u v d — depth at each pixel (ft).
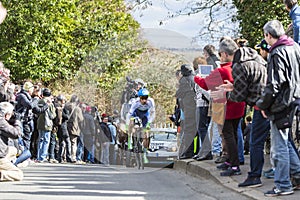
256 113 27.61
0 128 35.14
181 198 28.12
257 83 27.30
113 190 30.04
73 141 50.26
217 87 28.53
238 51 27.71
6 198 27.89
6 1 80.69
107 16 89.35
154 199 27.78
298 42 28.55
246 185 28.02
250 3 47.91
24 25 80.89
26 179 34.50
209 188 29.96
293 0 28.99
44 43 82.89
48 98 49.37
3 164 33.88
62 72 82.64
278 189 25.57
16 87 49.55
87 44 89.35
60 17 84.12
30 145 50.26
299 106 26.04
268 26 25.18
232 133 31.04
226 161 32.37
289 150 26.32
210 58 32.81
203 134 35.78
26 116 46.83
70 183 32.55
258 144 27.76
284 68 24.79
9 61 81.05
